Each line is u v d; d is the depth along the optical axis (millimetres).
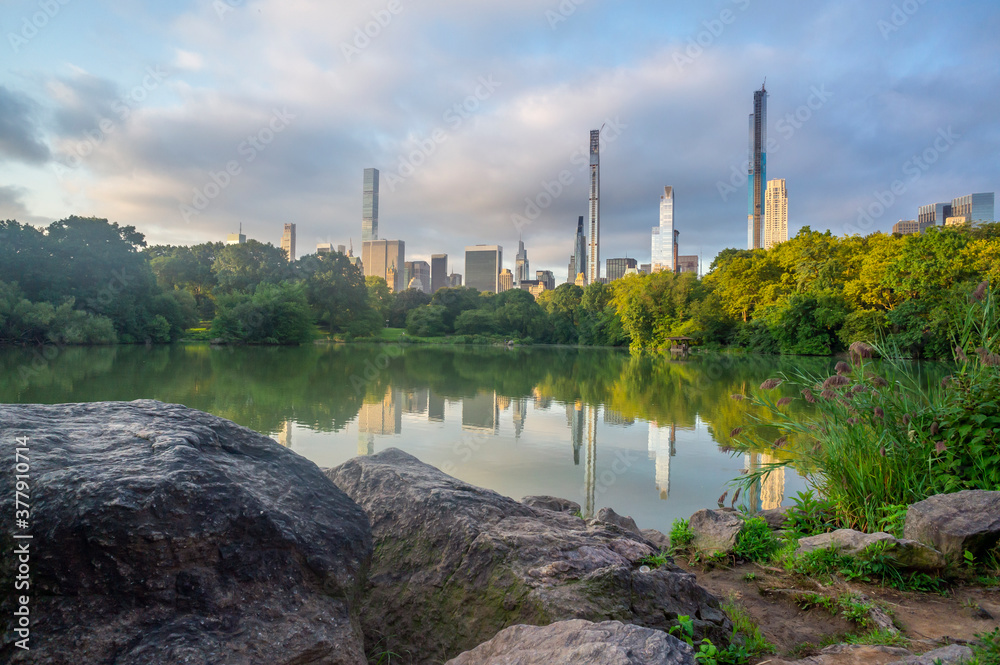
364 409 19375
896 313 40094
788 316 53938
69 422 2713
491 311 108500
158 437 2650
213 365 36812
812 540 4699
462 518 3303
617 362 49250
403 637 3014
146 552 2117
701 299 70750
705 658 2518
